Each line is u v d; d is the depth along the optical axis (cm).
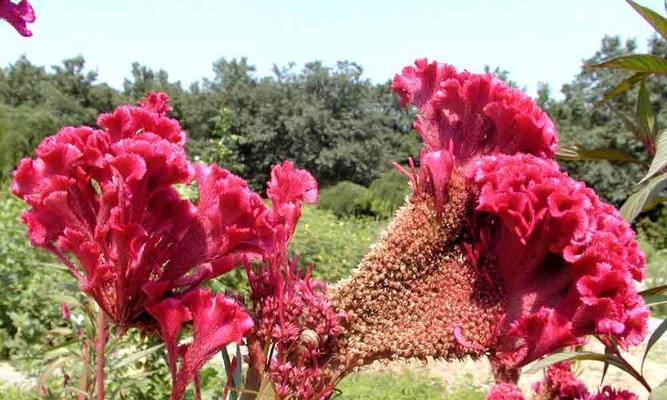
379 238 121
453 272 118
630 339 106
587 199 111
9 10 147
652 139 219
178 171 104
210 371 389
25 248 738
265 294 118
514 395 133
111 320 108
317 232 1091
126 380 227
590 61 3056
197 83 4281
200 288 107
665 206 1864
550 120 126
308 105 3703
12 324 671
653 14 194
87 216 105
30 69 4119
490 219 118
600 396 151
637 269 111
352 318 117
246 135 3634
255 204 111
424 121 130
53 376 390
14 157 1850
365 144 3728
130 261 103
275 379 113
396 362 123
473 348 115
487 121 126
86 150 103
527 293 115
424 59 133
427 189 120
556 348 112
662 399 142
